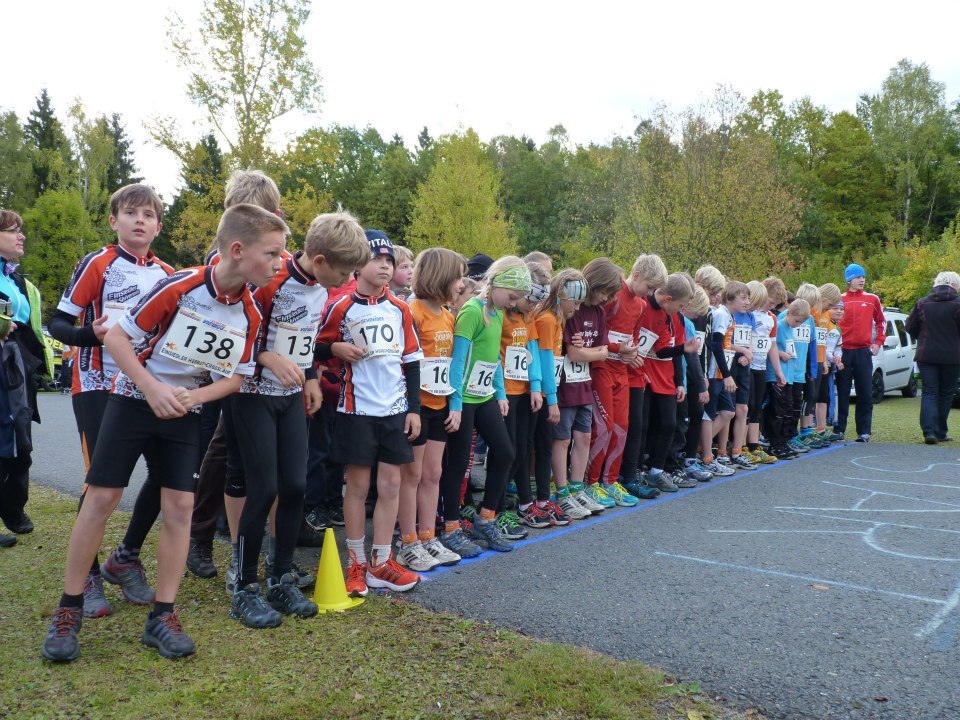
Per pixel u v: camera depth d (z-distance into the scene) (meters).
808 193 40.59
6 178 39.81
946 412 8.96
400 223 50.88
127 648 2.89
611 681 2.61
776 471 7.04
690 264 22.56
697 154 22.92
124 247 3.33
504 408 4.52
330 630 3.08
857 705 2.50
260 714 2.38
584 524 5.02
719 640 3.03
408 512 3.95
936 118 41.19
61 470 6.64
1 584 3.58
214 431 4.36
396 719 2.36
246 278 2.74
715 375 6.70
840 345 8.88
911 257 22.75
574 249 32.12
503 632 3.07
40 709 2.41
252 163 19.73
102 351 3.24
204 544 3.80
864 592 3.63
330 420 4.68
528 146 79.75
